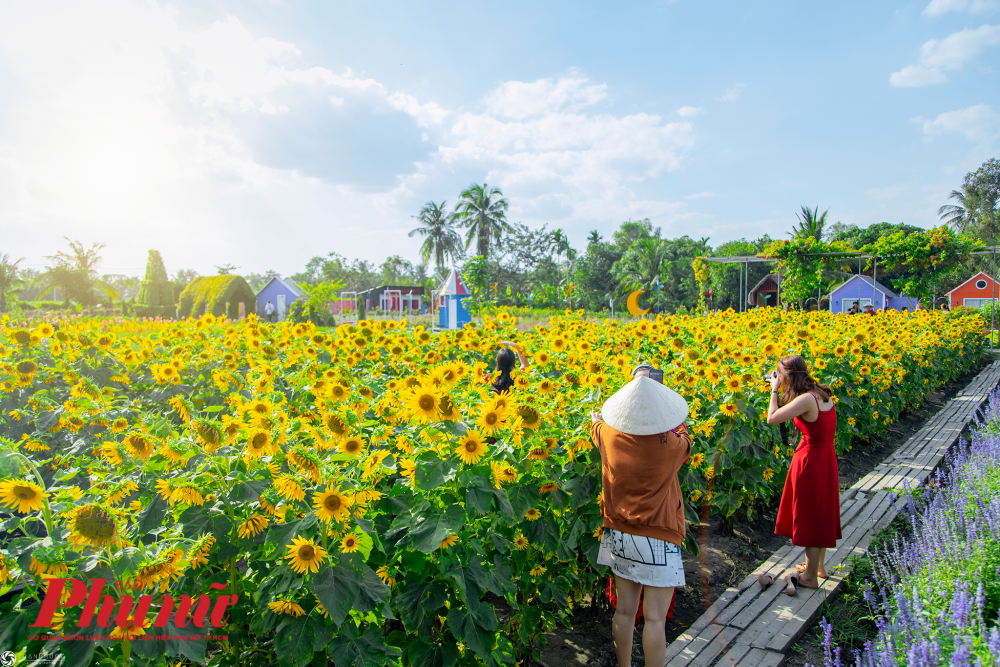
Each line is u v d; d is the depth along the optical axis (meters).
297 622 1.94
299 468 1.99
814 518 3.59
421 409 2.28
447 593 2.24
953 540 3.42
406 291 55.50
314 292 25.59
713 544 4.47
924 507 4.51
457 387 3.20
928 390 9.98
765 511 5.09
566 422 3.27
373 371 4.82
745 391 4.29
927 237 18.34
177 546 1.81
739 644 3.09
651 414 2.66
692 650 3.05
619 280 49.22
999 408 7.15
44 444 3.27
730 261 21.22
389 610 1.99
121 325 8.22
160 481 2.01
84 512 1.68
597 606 3.46
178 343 5.61
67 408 3.43
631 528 2.69
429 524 2.14
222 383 4.28
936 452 6.49
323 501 1.90
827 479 3.58
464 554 2.27
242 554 2.18
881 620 2.93
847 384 6.21
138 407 3.69
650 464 2.66
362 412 2.80
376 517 2.35
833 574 3.85
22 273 46.19
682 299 47.31
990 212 57.22
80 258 47.59
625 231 66.25
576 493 2.97
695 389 4.31
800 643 3.23
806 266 20.28
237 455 2.25
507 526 2.73
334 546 2.00
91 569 1.68
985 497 3.85
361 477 2.26
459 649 2.39
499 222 52.88
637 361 5.31
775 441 4.77
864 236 55.75
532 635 2.92
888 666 2.44
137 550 1.77
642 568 2.65
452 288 28.62
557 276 65.56
